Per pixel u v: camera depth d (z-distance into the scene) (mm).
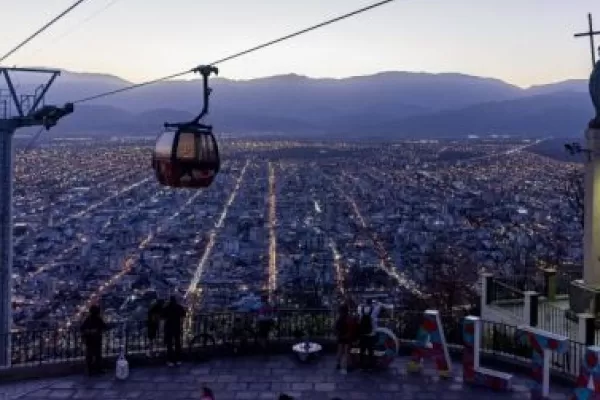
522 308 18469
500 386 13219
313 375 14203
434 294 31531
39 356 15000
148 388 13539
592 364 11805
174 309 14750
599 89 17062
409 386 13531
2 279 17609
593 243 17000
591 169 17078
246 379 13992
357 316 14633
